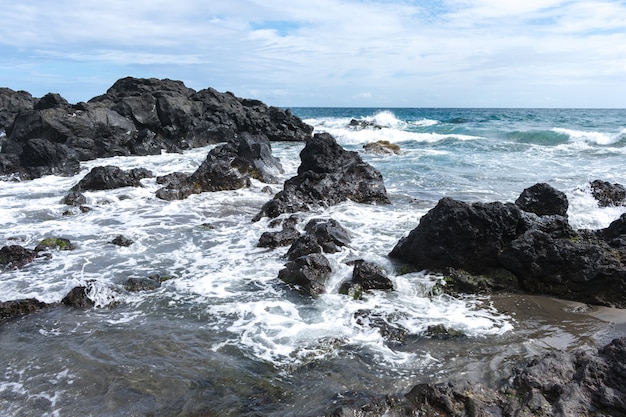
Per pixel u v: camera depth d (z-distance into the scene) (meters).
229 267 11.00
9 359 7.12
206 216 15.86
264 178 21.67
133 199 18.19
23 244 12.74
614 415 5.16
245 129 43.72
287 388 6.29
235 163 21.64
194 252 12.12
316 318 8.40
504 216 10.23
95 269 10.83
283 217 14.82
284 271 10.09
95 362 6.99
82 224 14.75
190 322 8.30
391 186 20.50
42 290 9.63
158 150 32.53
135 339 7.69
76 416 5.79
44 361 7.04
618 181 19.80
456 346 7.32
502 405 5.49
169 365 6.88
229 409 5.84
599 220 13.67
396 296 9.32
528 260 9.55
